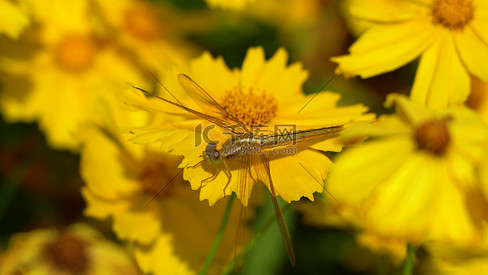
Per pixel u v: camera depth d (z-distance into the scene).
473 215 0.49
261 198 0.48
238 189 0.42
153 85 0.58
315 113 0.45
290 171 0.42
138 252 0.48
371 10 0.47
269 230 0.52
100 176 0.48
